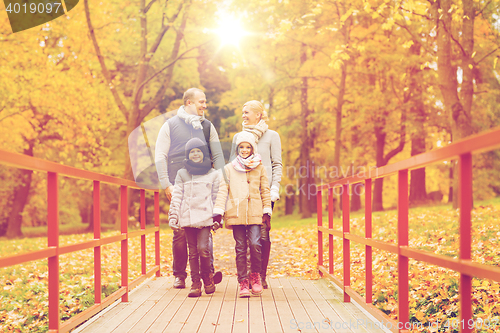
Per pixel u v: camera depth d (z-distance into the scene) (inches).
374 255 249.1
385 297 183.9
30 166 84.0
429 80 594.2
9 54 547.5
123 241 161.5
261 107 183.5
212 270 180.5
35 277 243.0
